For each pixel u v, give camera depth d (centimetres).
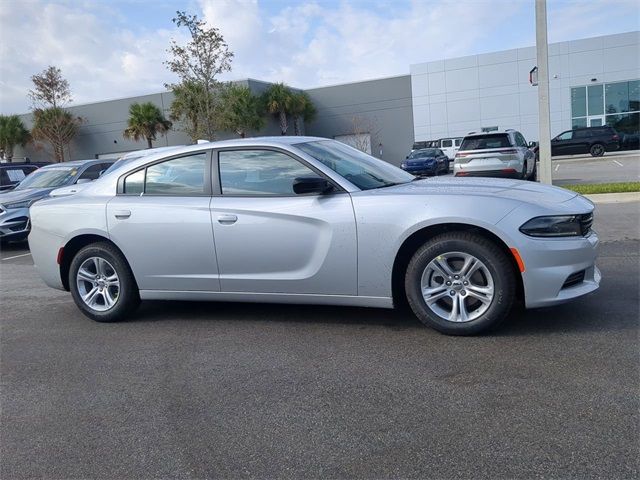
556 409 320
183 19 1831
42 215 575
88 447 323
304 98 3819
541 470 266
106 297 557
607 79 3550
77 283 566
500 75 3766
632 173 1958
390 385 368
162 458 304
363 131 4084
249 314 549
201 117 1997
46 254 576
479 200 425
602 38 3528
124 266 543
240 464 292
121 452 314
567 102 3644
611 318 459
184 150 525
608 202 1195
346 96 4097
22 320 605
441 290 441
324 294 471
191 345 477
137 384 405
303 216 463
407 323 484
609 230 890
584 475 260
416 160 2727
